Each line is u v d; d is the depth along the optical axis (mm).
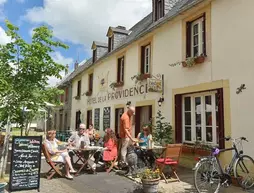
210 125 7426
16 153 5453
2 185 4984
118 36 14922
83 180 6480
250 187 5598
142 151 7320
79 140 7727
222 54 6930
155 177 5367
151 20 12297
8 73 6367
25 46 6305
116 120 13047
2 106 6242
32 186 5527
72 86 21672
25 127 7836
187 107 8367
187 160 7863
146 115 10617
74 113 20422
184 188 5648
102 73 15156
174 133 8508
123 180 6465
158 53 9734
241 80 6324
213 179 5297
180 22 8633
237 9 6566
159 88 9234
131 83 11570
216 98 7281
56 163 6855
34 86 6492
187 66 8000
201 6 7688
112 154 7586
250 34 6168
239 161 5727
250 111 6031
